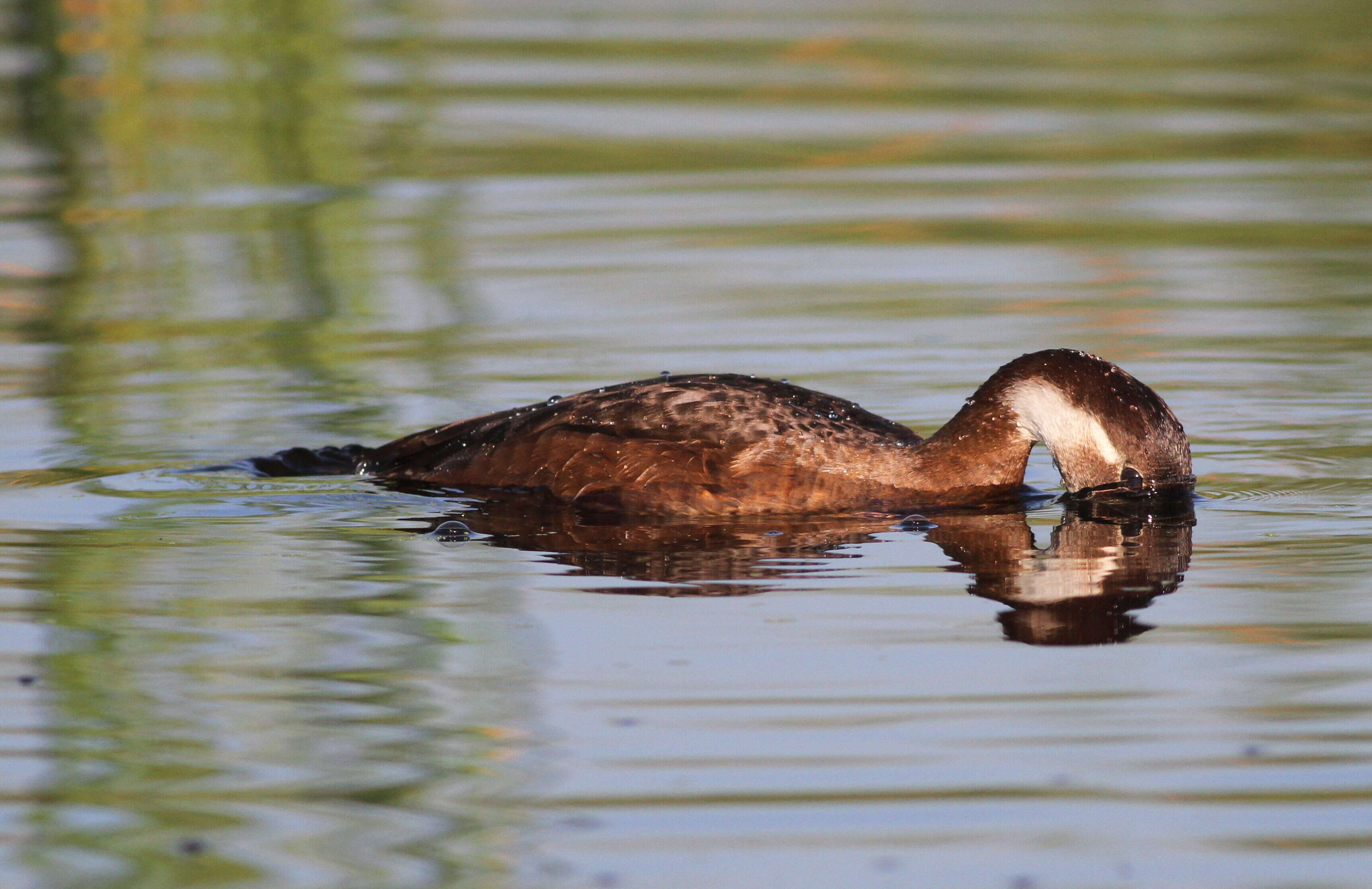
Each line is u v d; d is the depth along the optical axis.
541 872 7.16
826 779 7.89
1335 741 8.17
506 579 10.69
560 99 26.59
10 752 8.30
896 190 22.03
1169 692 8.77
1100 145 24.11
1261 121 25.14
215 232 20.39
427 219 20.86
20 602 10.22
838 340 16.38
